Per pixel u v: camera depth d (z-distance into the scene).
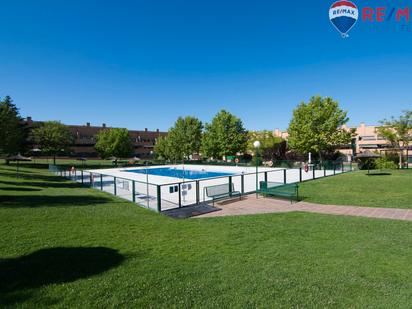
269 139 46.25
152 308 4.08
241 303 4.21
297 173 27.12
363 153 24.31
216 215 10.50
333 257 6.04
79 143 74.31
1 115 29.09
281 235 7.71
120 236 7.56
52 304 4.13
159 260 5.89
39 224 8.59
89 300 4.25
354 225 8.61
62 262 5.70
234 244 6.97
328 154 41.56
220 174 30.86
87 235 7.57
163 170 36.81
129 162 54.06
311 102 37.16
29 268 5.38
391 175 22.72
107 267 5.47
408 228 8.18
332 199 13.27
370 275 5.13
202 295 4.45
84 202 12.98
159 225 8.88
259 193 14.91
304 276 5.11
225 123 45.03
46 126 49.53
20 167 41.31
